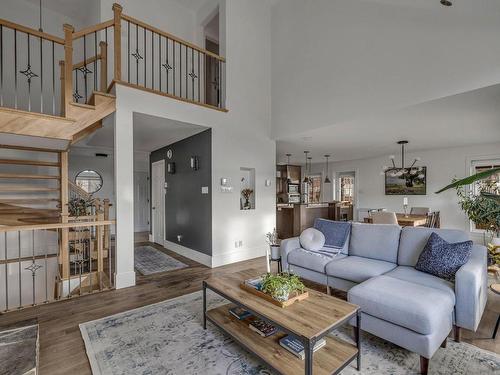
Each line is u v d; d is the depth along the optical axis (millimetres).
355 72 3797
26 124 2889
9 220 4164
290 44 4852
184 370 1846
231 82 4688
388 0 2863
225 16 4680
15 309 2777
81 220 4113
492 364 1850
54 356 2010
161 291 3297
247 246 4848
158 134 4801
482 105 3217
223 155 4527
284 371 1568
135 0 4855
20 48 5055
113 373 1812
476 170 6004
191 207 4906
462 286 2055
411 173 6938
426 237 2703
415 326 1771
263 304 1909
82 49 5484
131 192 3525
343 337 2234
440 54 2961
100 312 2715
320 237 3389
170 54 5328
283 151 6902
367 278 2557
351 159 8422
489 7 2367
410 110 3414
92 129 3812
